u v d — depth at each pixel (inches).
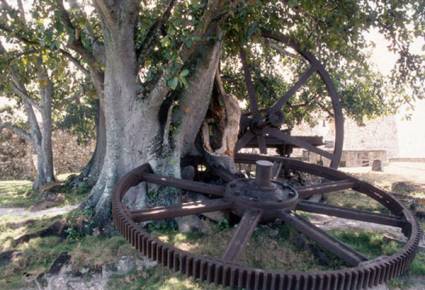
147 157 226.4
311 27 296.4
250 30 222.5
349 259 131.9
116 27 205.5
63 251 191.2
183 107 230.5
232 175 242.5
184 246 191.6
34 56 244.5
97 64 235.8
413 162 745.6
